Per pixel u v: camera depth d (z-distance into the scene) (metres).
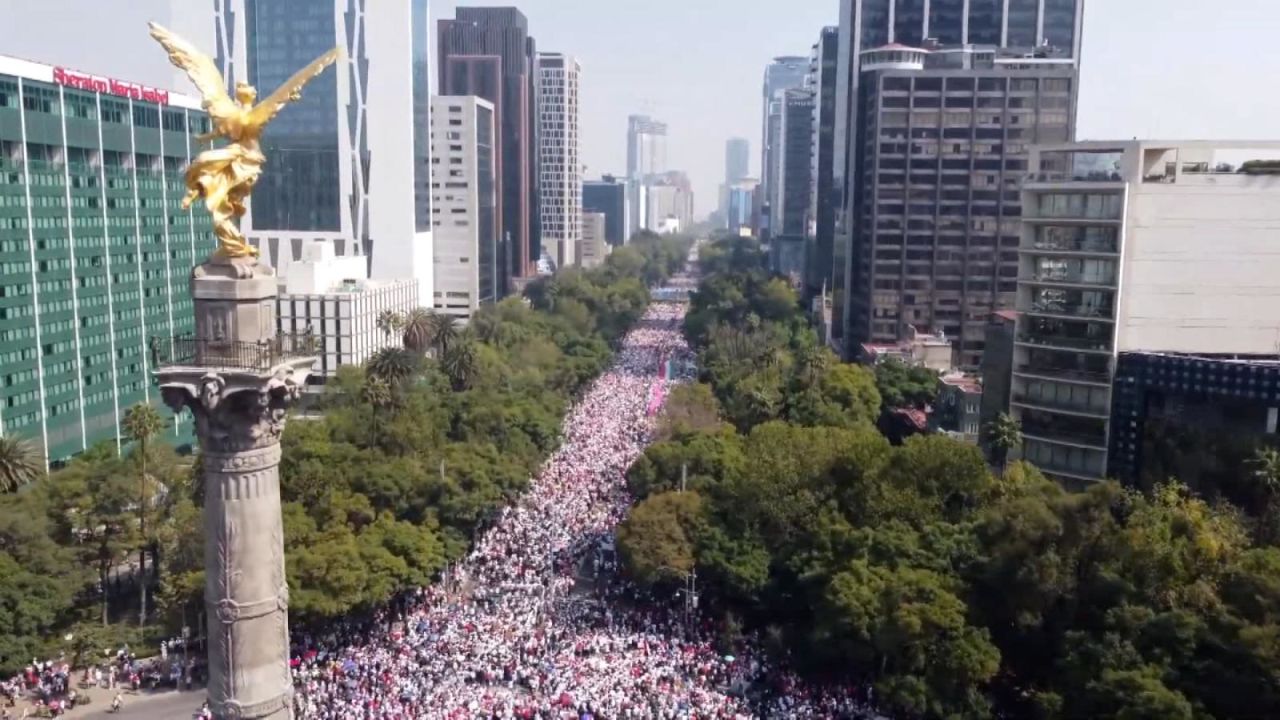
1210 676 73.44
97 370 156.75
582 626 102.69
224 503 48.56
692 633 102.88
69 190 149.12
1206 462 108.56
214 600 49.03
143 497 106.88
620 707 83.25
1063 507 86.31
